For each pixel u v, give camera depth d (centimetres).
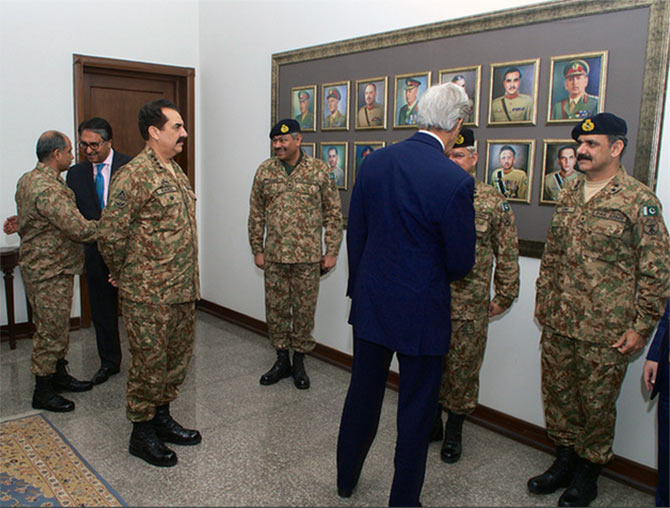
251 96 411
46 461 230
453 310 232
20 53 379
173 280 220
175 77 460
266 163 321
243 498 209
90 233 265
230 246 446
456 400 239
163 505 203
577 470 215
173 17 445
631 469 229
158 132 219
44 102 391
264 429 264
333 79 343
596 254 200
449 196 169
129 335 222
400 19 301
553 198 245
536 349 256
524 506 210
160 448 231
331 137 349
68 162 280
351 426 202
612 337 198
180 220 222
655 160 214
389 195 179
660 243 189
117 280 227
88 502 203
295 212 308
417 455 186
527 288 258
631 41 217
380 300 181
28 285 271
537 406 258
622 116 221
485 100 266
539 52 244
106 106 432
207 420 273
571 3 232
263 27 394
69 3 394
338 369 348
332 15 341
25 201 264
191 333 239
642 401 225
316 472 228
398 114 306
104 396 296
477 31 265
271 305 320
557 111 241
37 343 272
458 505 209
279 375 325
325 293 360
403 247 177
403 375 186
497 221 229
